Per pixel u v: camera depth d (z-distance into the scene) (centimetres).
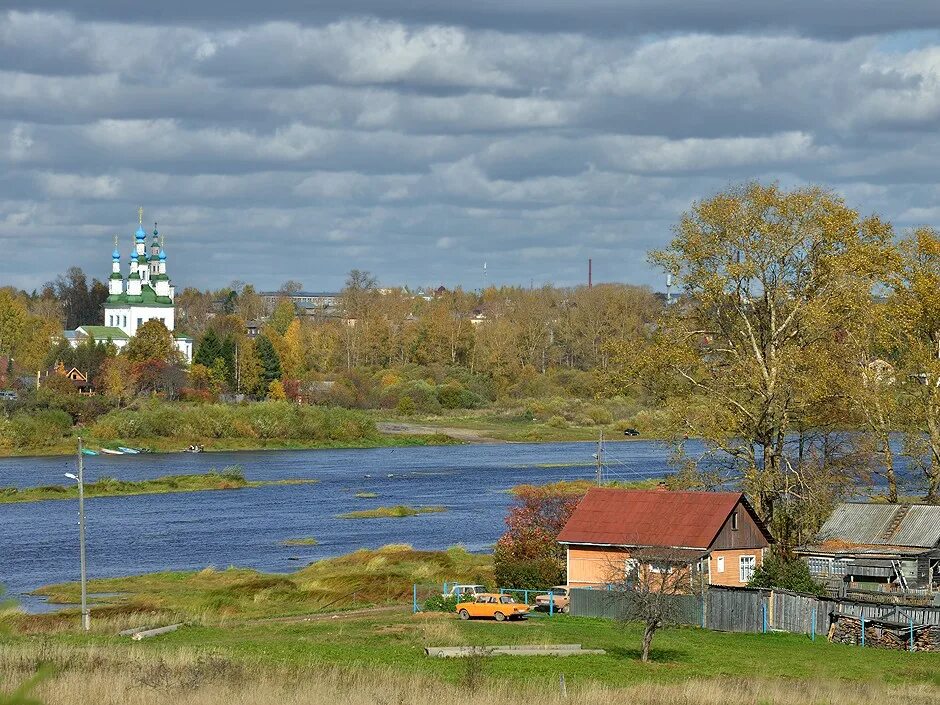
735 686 5594
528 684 5388
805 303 9069
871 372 9800
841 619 7319
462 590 8581
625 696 5225
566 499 9419
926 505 8881
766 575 8081
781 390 8844
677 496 8575
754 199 9144
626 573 7400
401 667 5878
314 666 5541
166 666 5347
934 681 6044
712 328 9538
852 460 9331
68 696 4581
